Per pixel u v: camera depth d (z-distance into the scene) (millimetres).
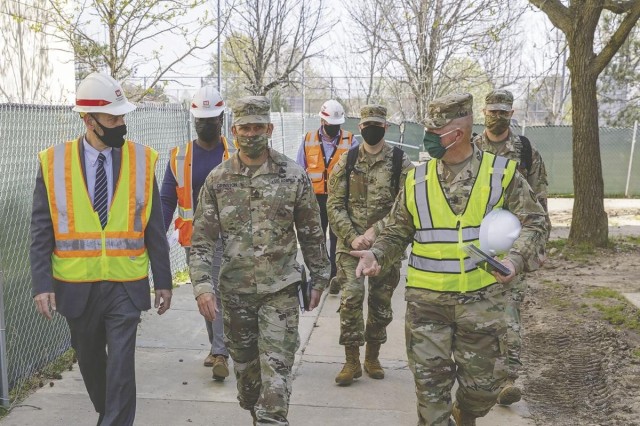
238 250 4020
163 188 5652
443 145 3639
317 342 6562
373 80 26328
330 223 5465
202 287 3971
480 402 3779
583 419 4891
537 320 7340
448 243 3672
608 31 21609
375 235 3980
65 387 5309
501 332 3693
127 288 3982
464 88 24156
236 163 4066
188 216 5566
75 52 12164
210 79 18922
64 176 3965
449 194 3691
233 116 3986
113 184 4016
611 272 9680
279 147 16281
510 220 3520
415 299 3750
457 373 3814
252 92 19531
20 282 5324
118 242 3979
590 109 11195
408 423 4816
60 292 3973
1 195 5066
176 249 9211
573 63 11188
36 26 10570
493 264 3428
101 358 4160
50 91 11430
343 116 8281
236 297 4051
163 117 8727
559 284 8891
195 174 5520
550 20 11336
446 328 3723
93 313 3977
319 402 5148
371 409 5039
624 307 7551
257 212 4016
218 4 15203
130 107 4008
